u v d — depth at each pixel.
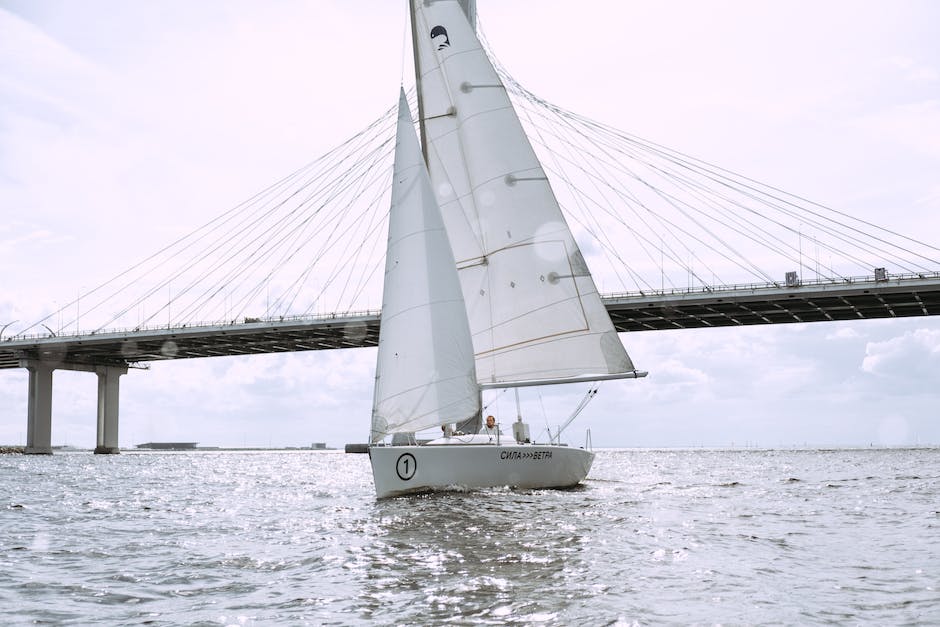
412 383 20.20
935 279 59.88
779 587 10.05
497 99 24.78
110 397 110.75
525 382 23.92
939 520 17.31
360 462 79.25
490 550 12.76
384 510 18.61
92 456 104.38
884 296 62.62
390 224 20.95
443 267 20.64
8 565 12.47
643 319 68.69
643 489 26.33
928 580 10.48
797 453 117.19
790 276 62.59
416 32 25.66
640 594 9.63
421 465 20.02
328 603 9.48
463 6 31.64
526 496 20.62
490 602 9.30
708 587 10.02
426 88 25.19
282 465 68.19
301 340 81.88
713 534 14.84
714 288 63.50
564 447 22.19
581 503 19.75
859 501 22.22
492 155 24.62
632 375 24.30
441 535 14.40
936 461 66.12
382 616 8.80
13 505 23.86
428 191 20.80
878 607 9.02
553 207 24.56
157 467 61.72
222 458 99.56
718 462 65.88
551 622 8.42
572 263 24.45
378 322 73.12
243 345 86.62
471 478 20.61
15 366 114.00
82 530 17.12
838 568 11.37
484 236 24.39
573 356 24.16
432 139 24.98
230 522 18.47
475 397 20.53
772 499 22.81
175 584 10.85
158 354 99.06
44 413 102.88
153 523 18.48
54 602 9.79
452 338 20.47
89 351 99.00
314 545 14.06
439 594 9.73
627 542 13.59
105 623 8.77
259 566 12.12
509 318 24.11
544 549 12.80
